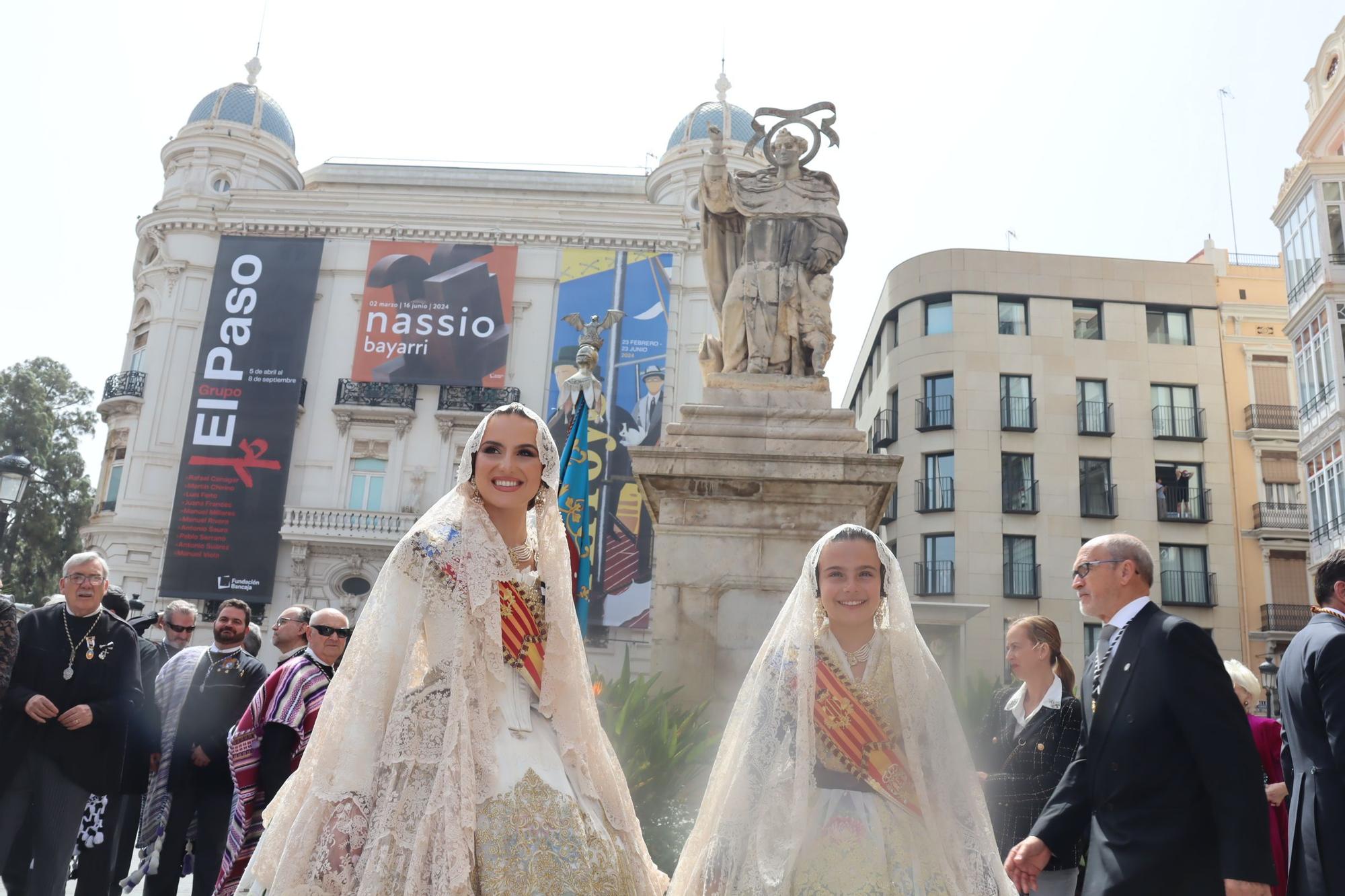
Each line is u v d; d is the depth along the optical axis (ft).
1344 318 75.41
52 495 116.47
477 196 108.88
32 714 17.03
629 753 18.92
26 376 114.52
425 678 8.06
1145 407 108.06
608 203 97.60
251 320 95.30
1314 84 86.07
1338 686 11.78
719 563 25.68
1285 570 104.37
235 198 98.68
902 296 113.60
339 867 7.36
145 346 97.19
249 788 15.66
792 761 8.86
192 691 19.62
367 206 98.32
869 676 9.35
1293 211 81.76
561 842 7.76
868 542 9.61
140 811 22.11
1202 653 10.37
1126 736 10.50
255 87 109.60
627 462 90.89
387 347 95.09
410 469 93.40
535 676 8.70
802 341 29.40
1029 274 111.04
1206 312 110.83
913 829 8.82
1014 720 14.33
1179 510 105.70
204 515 90.94
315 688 16.05
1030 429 106.32
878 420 118.01
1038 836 10.98
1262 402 108.88
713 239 30.89
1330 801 11.80
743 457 26.17
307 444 94.17
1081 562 11.79
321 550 91.35
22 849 18.56
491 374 94.32
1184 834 10.02
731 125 106.73
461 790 7.63
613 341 94.53
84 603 18.11
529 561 9.20
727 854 8.57
